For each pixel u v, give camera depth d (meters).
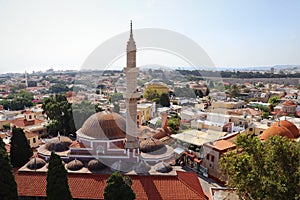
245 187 18.69
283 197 17.00
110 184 18.66
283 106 67.12
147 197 21.33
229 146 32.16
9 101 95.88
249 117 49.62
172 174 23.41
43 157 27.86
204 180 32.12
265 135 35.12
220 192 24.91
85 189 22.56
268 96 107.62
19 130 29.97
